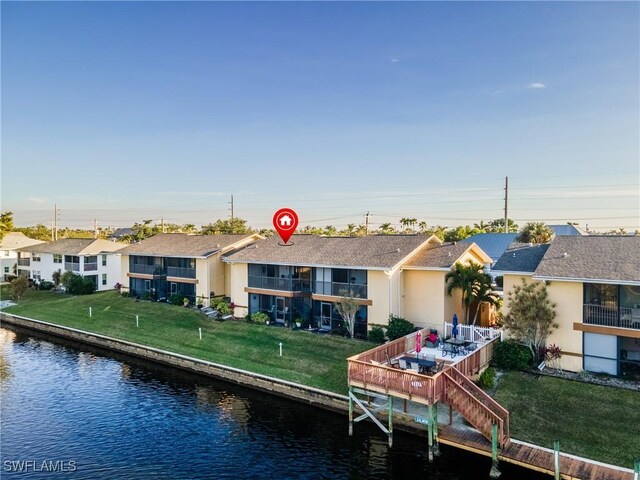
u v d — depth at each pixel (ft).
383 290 105.29
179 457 65.67
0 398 87.56
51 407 83.25
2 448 68.64
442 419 70.18
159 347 113.29
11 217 268.21
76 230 461.78
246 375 92.38
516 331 85.35
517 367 82.43
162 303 153.79
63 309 158.30
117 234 419.33
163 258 161.79
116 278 209.26
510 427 66.49
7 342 130.52
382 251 113.70
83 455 66.49
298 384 85.56
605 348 79.30
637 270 76.79
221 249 150.41
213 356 104.22
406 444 68.28
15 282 185.68
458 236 239.30
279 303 124.77
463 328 96.94
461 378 68.44
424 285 106.11
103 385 94.53
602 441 61.77
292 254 124.16
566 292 82.58
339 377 86.94
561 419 67.26
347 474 61.00
